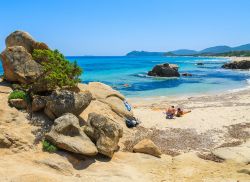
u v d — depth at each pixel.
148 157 19.80
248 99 39.66
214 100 39.69
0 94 22.11
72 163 17.58
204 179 17.00
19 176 15.09
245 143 22.45
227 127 26.22
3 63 23.92
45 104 20.83
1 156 16.92
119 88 53.44
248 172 17.64
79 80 23.88
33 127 19.69
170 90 51.19
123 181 16.30
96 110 24.75
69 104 20.50
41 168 16.64
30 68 23.48
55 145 18.30
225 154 20.11
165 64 76.19
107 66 124.25
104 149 18.48
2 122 19.08
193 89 52.44
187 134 24.47
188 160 19.59
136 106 35.47
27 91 22.38
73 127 18.78
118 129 19.67
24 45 25.02
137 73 85.38
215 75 81.06
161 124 26.92
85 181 15.98
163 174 17.66
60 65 22.80
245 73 87.69
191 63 160.25
